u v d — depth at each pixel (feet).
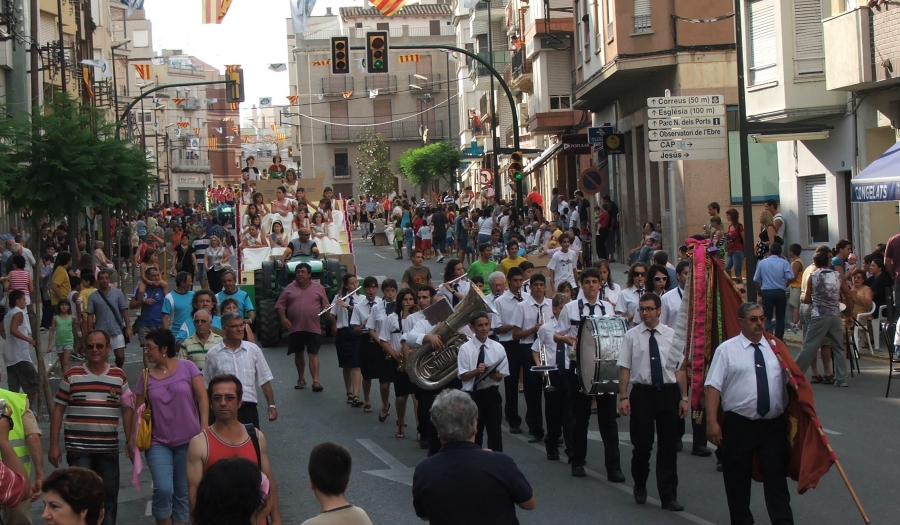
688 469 36.35
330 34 306.14
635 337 31.91
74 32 139.85
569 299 39.11
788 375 26.40
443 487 19.06
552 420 38.29
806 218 78.13
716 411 27.20
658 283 41.86
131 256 112.16
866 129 70.13
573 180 148.66
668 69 91.91
